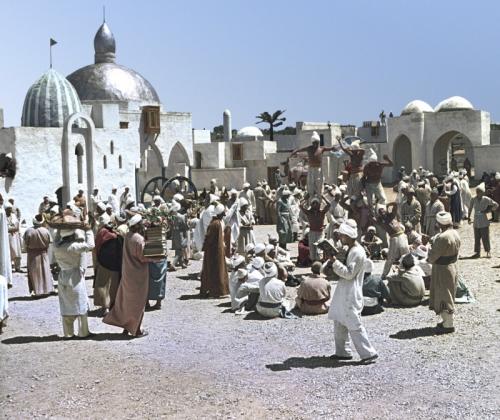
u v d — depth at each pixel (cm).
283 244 1917
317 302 1261
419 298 1301
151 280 1340
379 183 1875
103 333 1159
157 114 4153
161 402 789
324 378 862
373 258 1830
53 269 1705
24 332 1180
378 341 1043
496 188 2817
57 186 3083
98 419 740
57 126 3494
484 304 1287
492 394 782
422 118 4938
